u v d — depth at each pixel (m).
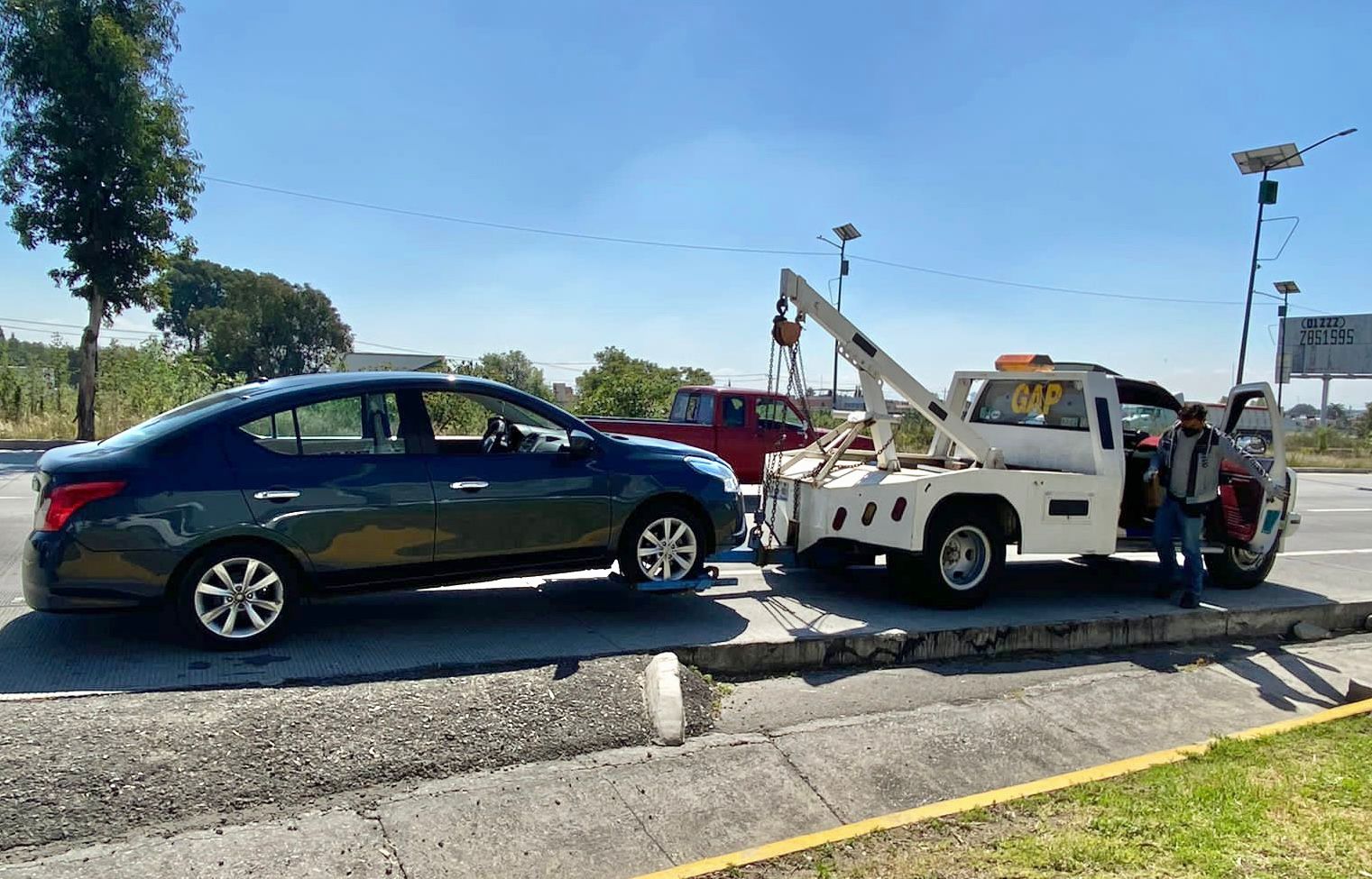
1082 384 7.71
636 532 6.52
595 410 25.39
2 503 11.09
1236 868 3.17
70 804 3.20
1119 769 4.11
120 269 18.55
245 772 3.52
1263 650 6.93
